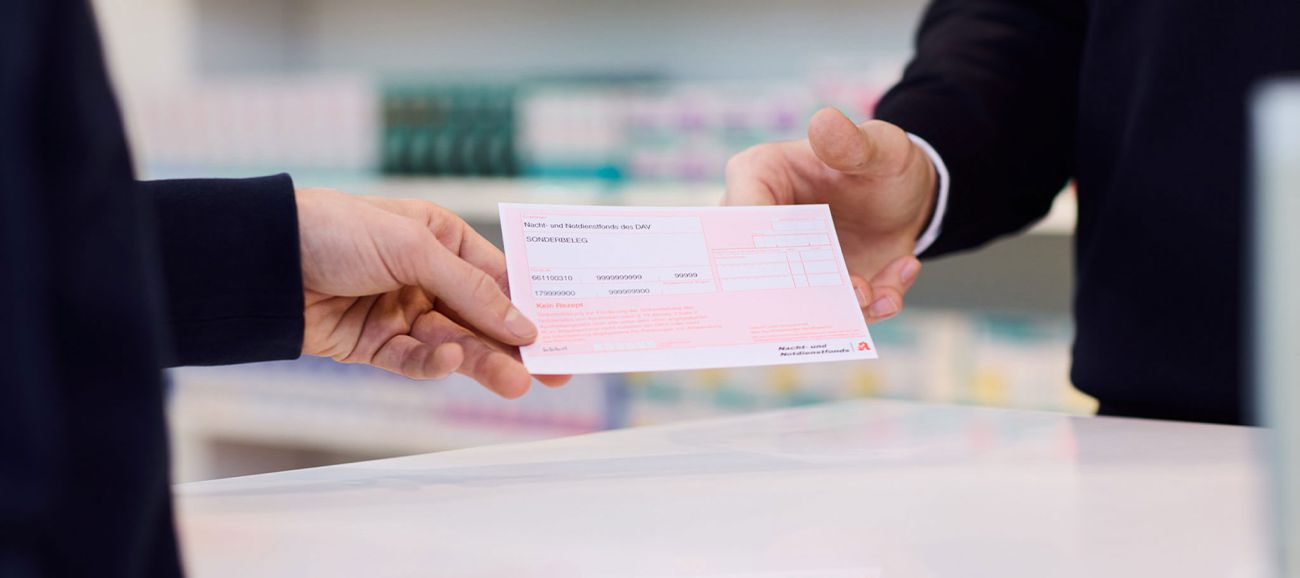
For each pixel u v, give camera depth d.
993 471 0.59
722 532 0.48
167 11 2.75
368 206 0.65
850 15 2.29
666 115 2.08
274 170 2.37
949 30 1.10
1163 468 0.59
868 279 0.95
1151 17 0.91
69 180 0.26
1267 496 0.25
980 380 1.88
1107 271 0.94
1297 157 0.22
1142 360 0.91
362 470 0.63
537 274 0.67
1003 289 2.00
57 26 0.26
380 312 0.71
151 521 0.28
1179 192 0.89
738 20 2.39
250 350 0.61
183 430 2.52
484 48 2.62
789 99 1.98
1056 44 1.06
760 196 0.84
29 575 0.25
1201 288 0.88
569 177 2.18
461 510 0.52
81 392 0.26
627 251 0.70
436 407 2.31
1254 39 0.85
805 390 1.99
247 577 0.43
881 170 0.87
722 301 0.70
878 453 0.65
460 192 2.20
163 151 2.45
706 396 2.07
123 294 0.27
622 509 0.52
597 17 2.51
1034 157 1.05
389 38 2.70
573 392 2.18
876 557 0.44
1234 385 0.87
